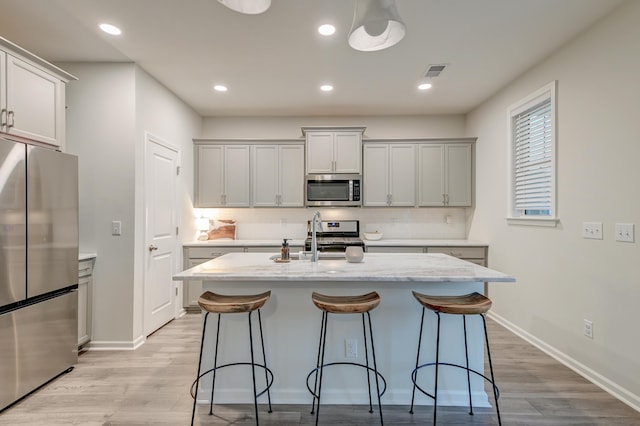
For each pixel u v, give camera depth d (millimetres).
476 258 3852
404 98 3838
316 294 1983
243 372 2102
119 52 2719
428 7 2133
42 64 2205
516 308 3225
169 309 3561
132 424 1856
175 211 3715
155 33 2441
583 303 2396
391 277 1821
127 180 2877
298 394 2096
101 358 2670
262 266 2137
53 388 2211
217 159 4242
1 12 2176
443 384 2076
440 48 2672
